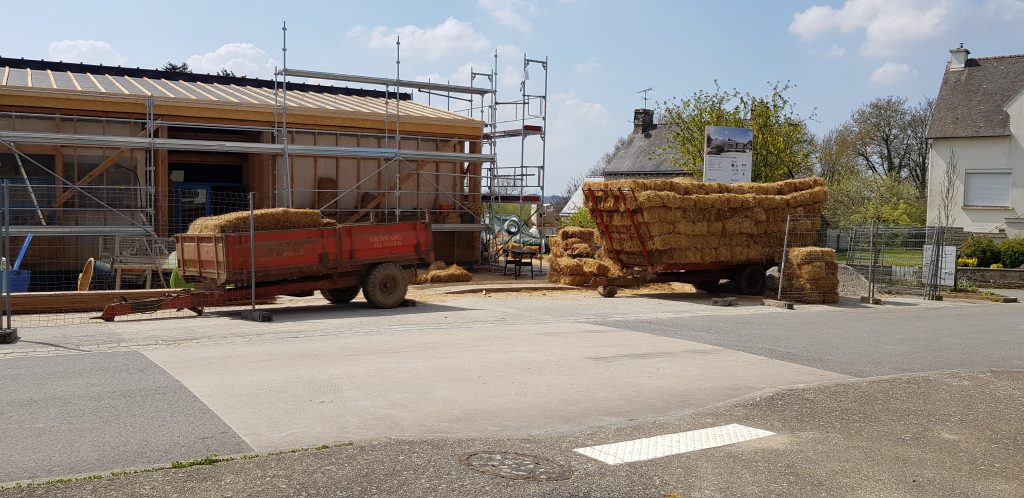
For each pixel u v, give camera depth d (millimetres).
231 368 9055
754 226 18938
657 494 5305
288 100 24484
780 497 5316
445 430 6828
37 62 24188
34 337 11102
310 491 5133
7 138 18078
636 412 7594
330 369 9125
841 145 56312
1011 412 7711
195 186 23750
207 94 23141
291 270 14289
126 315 14078
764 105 34281
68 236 19375
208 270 14141
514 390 8344
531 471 5684
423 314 14320
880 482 5664
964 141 34844
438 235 24906
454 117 25422
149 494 5008
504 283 20438
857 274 22438
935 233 20312
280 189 22969
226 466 5586
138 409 7180
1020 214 33562
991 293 21188
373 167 24219
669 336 12211
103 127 20750
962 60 37250
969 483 5680
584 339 11695
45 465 5625
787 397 8133
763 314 15594
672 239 18031
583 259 20172
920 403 8008
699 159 34812
